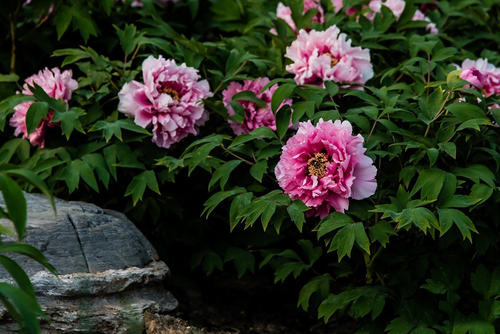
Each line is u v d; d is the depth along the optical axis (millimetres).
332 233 2459
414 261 2719
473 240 2652
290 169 2379
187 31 4289
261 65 3123
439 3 4012
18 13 3492
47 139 3037
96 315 2377
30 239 2461
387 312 2742
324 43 3055
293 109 2666
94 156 2854
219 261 3016
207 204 2555
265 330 2951
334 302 2592
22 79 3688
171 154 3076
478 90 2791
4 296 1663
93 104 3035
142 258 2609
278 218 2449
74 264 2438
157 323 2430
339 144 2318
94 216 2713
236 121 2857
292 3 3416
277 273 2787
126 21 3797
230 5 3947
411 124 2771
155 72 2861
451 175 2426
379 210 2297
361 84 2926
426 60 3166
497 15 4207
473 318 2469
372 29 3510
